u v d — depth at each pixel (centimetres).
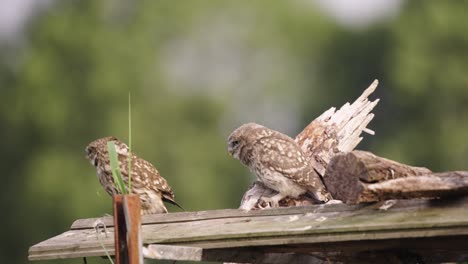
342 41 4359
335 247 708
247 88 4400
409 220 653
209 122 4091
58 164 3628
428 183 658
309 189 907
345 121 973
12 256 3525
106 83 3925
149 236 706
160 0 4419
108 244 719
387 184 660
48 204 3519
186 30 4406
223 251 713
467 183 657
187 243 698
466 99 3844
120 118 3831
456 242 699
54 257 721
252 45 4434
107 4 4331
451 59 3925
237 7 4484
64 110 3828
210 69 4400
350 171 670
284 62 4438
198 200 3584
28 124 3809
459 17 3997
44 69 3928
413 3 4162
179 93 4150
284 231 675
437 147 3644
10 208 3578
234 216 716
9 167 3728
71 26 4116
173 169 3766
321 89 4312
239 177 3778
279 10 4475
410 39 4034
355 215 676
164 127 3934
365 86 4219
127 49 4128
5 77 4000
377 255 737
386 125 3869
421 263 739
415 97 3847
